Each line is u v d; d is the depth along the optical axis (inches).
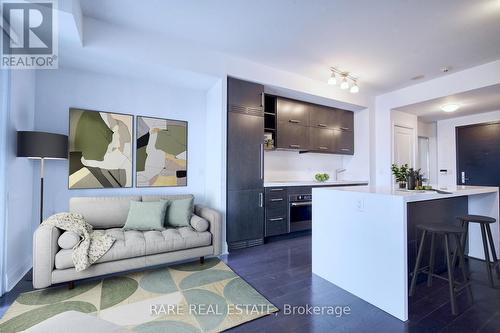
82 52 99.7
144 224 105.2
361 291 81.7
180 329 64.6
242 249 132.6
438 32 103.0
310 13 92.5
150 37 108.5
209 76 124.0
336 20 96.7
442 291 85.7
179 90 141.4
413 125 197.8
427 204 95.2
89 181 117.0
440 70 141.6
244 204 135.0
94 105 119.5
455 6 86.3
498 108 178.5
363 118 192.4
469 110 185.0
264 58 130.9
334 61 132.4
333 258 92.7
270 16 94.9
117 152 123.7
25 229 97.6
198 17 96.0
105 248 86.0
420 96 162.7
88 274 83.8
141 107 130.5
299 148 169.6
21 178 93.7
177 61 114.3
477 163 196.2
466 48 116.3
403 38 108.5
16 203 90.0
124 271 99.4
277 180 179.3
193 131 145.3
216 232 109.4
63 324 35.3
